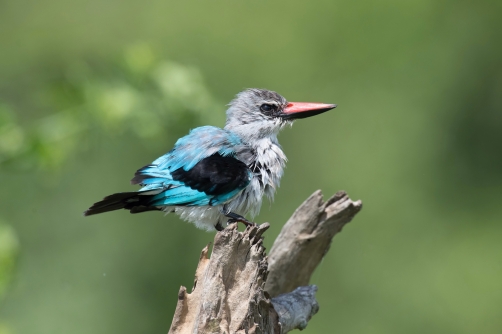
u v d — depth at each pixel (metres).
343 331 16.97
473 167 19.56
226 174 7.64
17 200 15.34
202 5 20.34
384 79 20.23
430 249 18.23
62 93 11.14
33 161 10.80
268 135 8.65
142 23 20.06
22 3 20.05
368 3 20.59
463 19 20.67
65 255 16.50
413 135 19.61
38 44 19.70
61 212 16.70
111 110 10.85
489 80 20.06
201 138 8.01
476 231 18.62
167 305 16.45
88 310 16.08
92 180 17.12
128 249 16.84
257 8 20.55
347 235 18.14
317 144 19.61
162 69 11.47
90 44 19.77
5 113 10.92
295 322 6.91
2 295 9.54
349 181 19.02
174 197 7.64
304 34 20.47
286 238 7.91
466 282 17.53
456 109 19.98
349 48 20.45
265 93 8.79
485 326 16.88
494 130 19.83
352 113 19.84
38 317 15.77
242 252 6.05
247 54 20.09
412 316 16.94
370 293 17.34
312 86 20.06
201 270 6.14
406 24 20.61
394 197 18.86
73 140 11.18
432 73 20.25
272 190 8.23
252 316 5.95
